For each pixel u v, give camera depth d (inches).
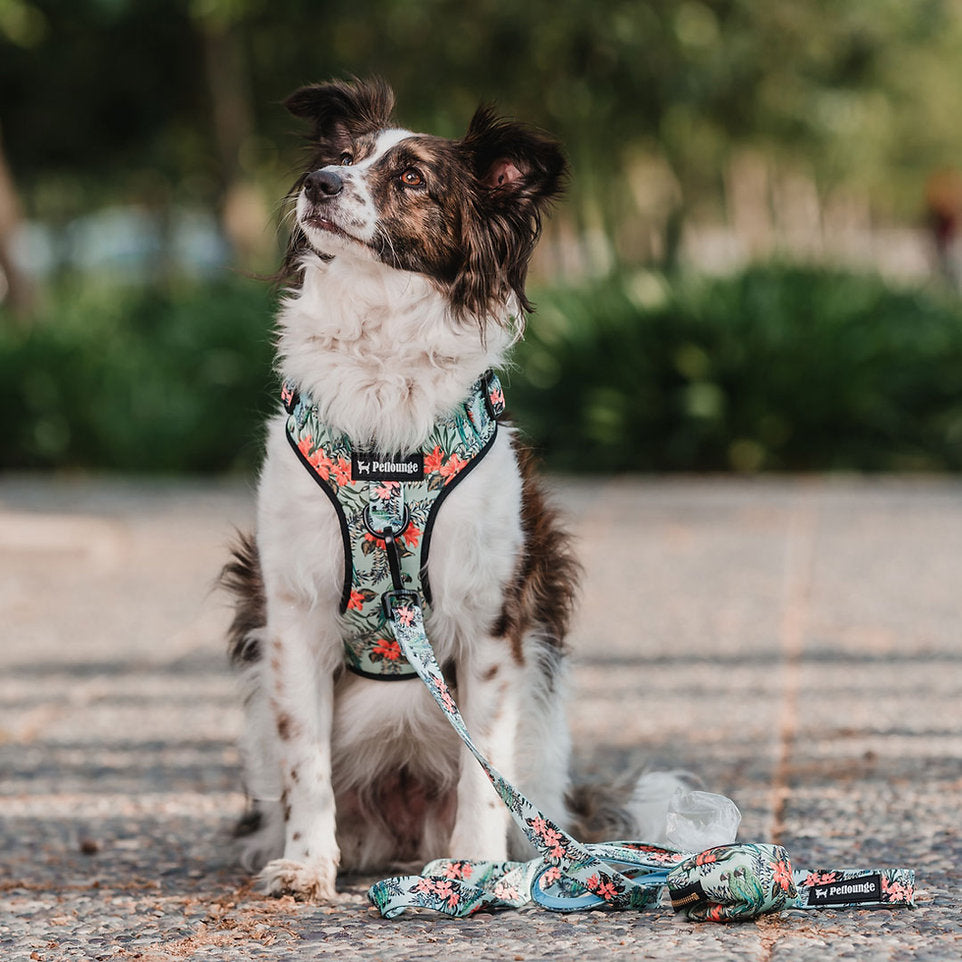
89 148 824.3
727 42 676.7
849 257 734.5
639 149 768.3
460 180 154.5
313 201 147.6
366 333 147.4
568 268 751.1
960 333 544.4
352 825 162.9
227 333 575.2
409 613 145.6
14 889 154.8
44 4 657.0
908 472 513.7
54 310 651.5
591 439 525.3
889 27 759.1
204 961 128.3
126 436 550.3
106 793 194.1
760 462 517.7
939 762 196.4
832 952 123.9
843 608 302.7
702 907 135.0
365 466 143.1
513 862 147.6
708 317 523.5
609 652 270.4
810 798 181.6
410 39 679.1
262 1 655.8
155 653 280.2
